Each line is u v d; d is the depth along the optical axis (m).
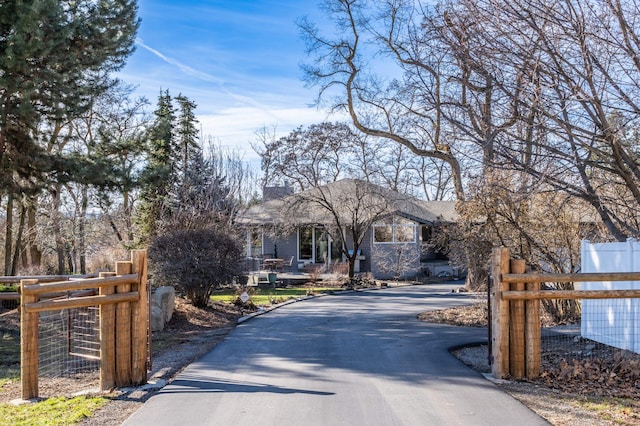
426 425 5.29
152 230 23.80
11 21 12.66
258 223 29.95
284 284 27.03
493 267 7.38
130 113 25.06
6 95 13.33
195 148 29.03
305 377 7.33
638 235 7.97
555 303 13.45
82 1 14.86
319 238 31.94
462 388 6.71
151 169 16.11
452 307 17.31
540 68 6.75
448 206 34.84
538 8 6.61
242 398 6.25
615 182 7.75
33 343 6.67
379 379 7.19
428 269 31.56
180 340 11.38
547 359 8.66
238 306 16.78
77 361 8.75
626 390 6.89
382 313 15.84
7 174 14.41
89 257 30.97
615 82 6.62
